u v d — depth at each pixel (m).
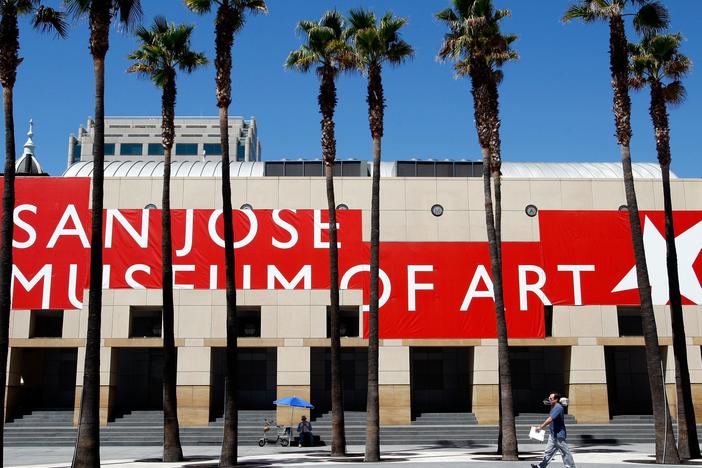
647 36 30.61
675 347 28.91
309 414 40.59
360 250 42.41
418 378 47.25
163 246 28.77
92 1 23.88
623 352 47.62
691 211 43.34
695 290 42.34
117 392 46.75
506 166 49.53
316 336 41.38
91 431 22.00
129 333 41.12
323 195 43.06
